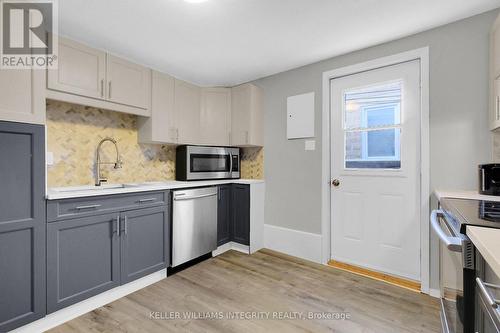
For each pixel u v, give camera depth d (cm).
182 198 247
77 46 203
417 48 211
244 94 313
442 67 200
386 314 180
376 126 242
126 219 203
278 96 306
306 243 281
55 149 219
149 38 217
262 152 323
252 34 211
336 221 268
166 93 276
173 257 239
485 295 72
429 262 206
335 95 266
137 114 250
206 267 260
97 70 216
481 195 160
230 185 313
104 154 251
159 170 300
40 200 158
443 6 175
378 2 170
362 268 253
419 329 164
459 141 193
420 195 218
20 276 151
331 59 262
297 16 186
